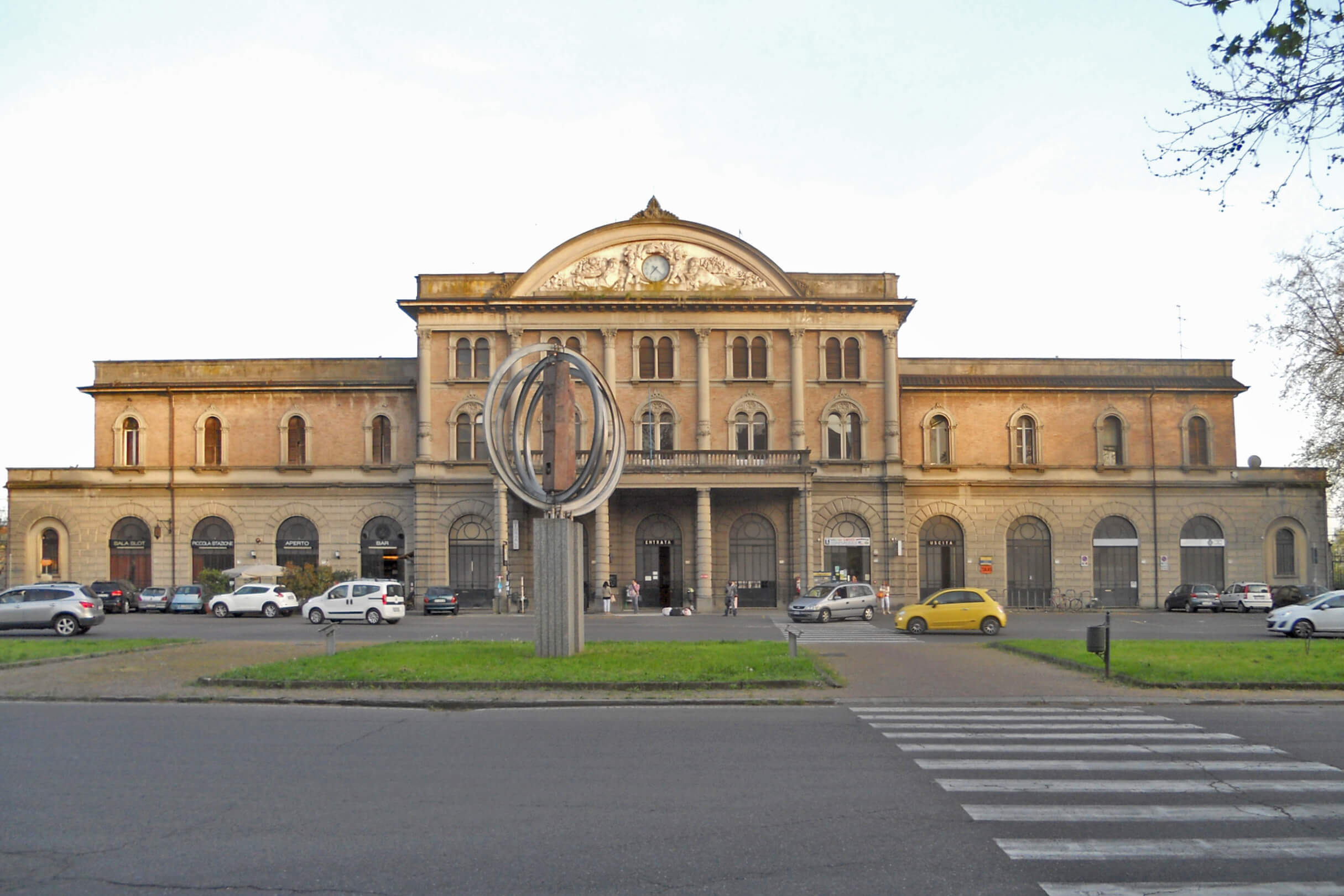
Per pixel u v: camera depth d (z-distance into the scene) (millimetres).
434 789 12547
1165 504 63125
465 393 61188
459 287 61656
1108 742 15867
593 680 21781
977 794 12273
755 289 61094
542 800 11938
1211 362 65250
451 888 8883
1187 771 13633
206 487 62719
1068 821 11023
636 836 10422
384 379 64250
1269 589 58344
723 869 9383
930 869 9367
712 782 12930
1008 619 50000
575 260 61188
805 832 10602
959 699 20906
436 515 60438
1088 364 65625
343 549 62344
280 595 54000
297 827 10789
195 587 57719
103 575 62531
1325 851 9992
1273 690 21891
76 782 12938
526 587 60875
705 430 60250
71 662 27125
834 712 19359
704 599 56312
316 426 63281
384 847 10047
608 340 60625
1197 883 9055
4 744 15609
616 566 60312
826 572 60344
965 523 62844
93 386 63219
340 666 23828
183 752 14992
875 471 60844
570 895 8695
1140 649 28656
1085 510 63062
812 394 61406
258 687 21875
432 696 20828
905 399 63750
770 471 56938
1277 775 13367
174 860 9680
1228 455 63625
